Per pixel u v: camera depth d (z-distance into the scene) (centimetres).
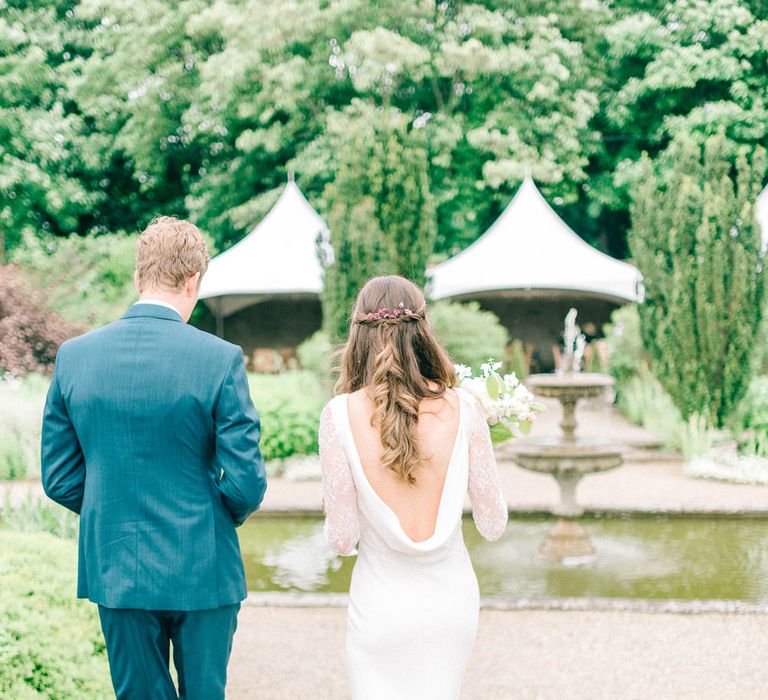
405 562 208
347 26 1973
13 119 2144
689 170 1049
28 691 258
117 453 203
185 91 2133
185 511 204
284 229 1683
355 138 1134
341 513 209
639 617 466
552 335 1959
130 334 210
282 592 539
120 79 2114
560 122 2041
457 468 209
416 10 1948
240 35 1953
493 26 1953
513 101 2039
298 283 1583
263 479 206
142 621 203
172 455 204
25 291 1448
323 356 1154
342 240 1101
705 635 435
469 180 2116
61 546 343
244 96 2042
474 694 367
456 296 1831
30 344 1408
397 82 2003
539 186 2150
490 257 1591
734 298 990
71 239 2059
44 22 2252
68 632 280
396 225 1117
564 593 550
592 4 2083
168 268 217
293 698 365
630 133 2252
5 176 2077
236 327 2056
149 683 207
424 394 212
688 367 1011
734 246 991
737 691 364
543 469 645
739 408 1026
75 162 2266
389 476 206
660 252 1051
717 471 930
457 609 207
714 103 2002
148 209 2461
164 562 201
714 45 2083
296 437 1001
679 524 735
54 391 213
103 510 204
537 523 750
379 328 217
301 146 2098
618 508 754
